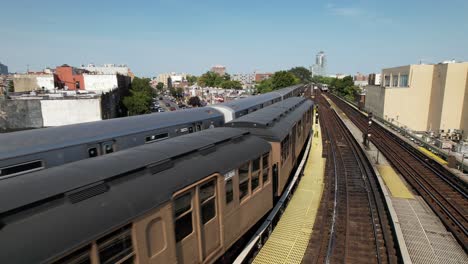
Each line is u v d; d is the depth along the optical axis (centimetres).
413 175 1745
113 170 536
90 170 521
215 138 852
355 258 942
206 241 704
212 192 721
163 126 1341
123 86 7200
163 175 601
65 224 407
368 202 1378
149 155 632
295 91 5181
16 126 2900
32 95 3644
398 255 930
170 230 575
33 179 468
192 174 650
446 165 1866
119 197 495
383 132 3281
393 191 1524
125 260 485
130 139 1168
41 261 359
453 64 3922
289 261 920
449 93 3975
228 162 782
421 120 4547
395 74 5094
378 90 4944
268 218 1065
